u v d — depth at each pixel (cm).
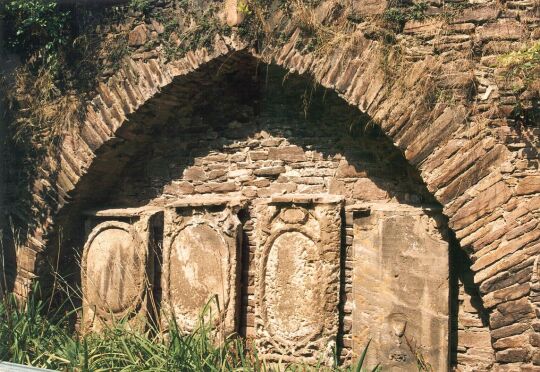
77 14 588
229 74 566
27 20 588
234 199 560
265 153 569
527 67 443
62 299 622
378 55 485
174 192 600
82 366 471
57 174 592
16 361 503
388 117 482
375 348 498
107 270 591
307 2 507
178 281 571
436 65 471
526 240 442
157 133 605
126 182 618
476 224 456
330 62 500
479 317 487
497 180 452
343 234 530
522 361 438
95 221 604
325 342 520
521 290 441
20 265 606
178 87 563
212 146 588
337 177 542
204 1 543
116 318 584
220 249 556
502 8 459
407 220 494
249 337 557
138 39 565
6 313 541
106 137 575
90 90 582
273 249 541
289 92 559
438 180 467
